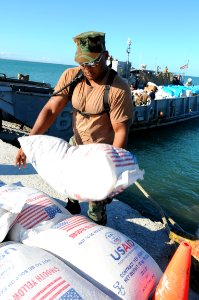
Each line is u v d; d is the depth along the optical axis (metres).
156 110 18.66
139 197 8.49
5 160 6.03
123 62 18.86
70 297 1.79
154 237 3.71
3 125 12.31
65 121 11.49
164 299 1.97
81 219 2.46
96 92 2.65
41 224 2.45
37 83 13.84
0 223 2.36
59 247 2.20
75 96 2.78
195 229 7.32
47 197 2.84
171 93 21.55
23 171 5.51
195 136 18.84
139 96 17.58
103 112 2.70
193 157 14.31
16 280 1.88
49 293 1.80
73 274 1.96
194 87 26.91
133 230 3.80
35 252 2.11
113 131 2.83
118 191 2.34
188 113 22.73
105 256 2.09
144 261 2.19
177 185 10.44
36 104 11.20
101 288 1.98
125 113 2.66
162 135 18.34
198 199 9.35
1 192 2.61
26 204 2.66
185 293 1.95
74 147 2.56
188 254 1.93
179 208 8.55
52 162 2.51
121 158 2.35
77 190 2.41
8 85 11.12
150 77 23.16
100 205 2.97
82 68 2.59
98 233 2.26
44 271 1.93
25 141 2.62
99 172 2.28
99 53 2.45
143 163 12.77
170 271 1.96
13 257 2.03
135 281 2.02
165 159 13.62
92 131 2.80
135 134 17.70
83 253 2.12
